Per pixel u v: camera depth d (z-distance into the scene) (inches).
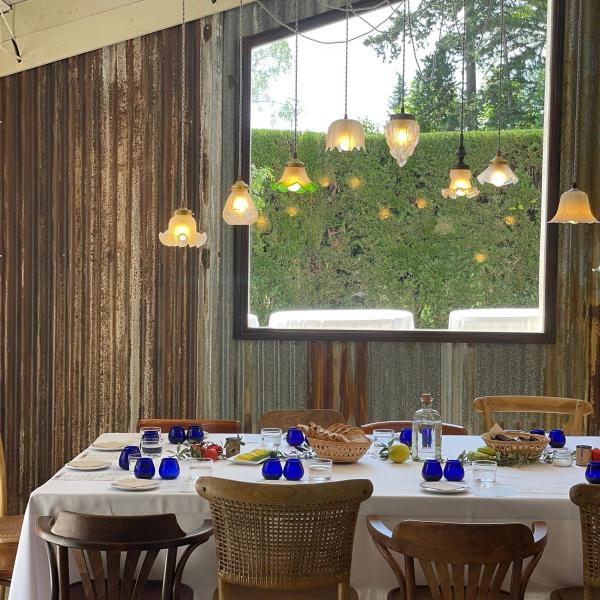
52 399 209.9
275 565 105.6
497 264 209.8
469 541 95.7
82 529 99.9
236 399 209.3
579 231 204.1
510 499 112.3
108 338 209.3
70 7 205.8
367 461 134.3
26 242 209.2
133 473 124.1
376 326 211.3
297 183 157.0
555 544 113.6
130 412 209.8
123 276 208.7
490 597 97.8
